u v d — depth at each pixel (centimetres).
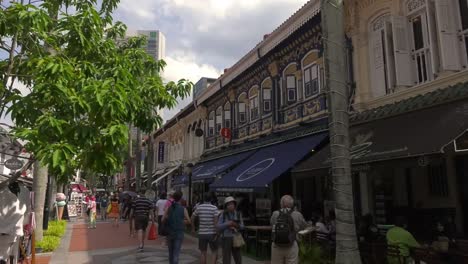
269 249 1096
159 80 773
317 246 877
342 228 618
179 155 3006
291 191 1472
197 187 2408
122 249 1299
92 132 500
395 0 1020
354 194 1155
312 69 1334
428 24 906
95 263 1054
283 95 1502
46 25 591
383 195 1112
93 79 580
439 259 653
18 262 846
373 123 942
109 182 6091
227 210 834
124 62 721
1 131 625
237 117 1930
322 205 1322
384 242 803
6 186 662
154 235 1526
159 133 3622
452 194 980
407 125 812
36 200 1256
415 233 1041
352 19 1135
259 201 1617
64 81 532
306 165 1027
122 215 2744
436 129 713
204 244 868
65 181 512
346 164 634
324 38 674
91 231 1909
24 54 622
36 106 532
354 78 1119
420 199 1057
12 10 546
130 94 580
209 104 2367
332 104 650
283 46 1488
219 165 1841
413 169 1080
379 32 1055
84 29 648
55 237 1363
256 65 1691
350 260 607
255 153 1566
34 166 1260
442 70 870
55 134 492
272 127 1547
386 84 1039
